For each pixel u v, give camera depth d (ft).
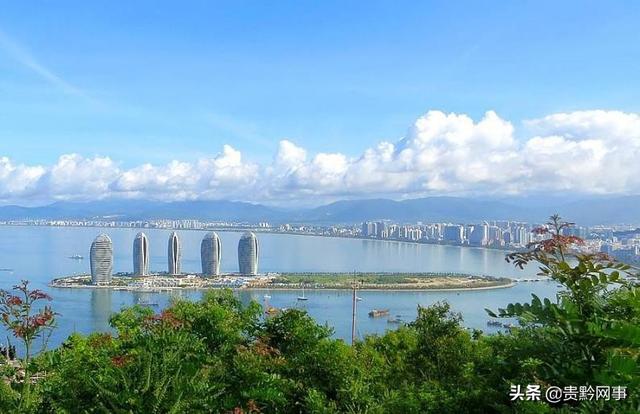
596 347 16.62
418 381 37.63
